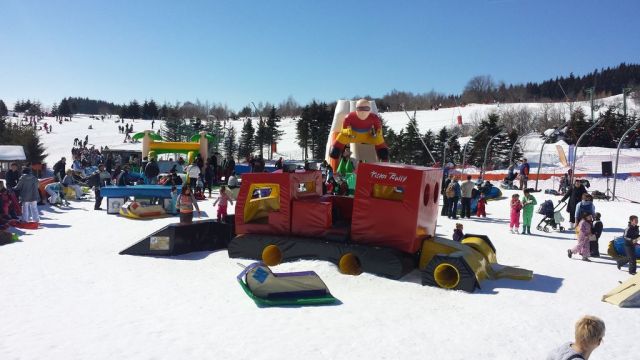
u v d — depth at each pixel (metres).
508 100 129.62
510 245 14.60
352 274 10.66
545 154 54.31
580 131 60.09
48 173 36.25
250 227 11.99
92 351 6.07
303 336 6.79
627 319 8.05
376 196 11.51
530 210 16.62
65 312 7.59
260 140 68.25
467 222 19.19
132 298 8.44
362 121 20.61
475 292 9.48
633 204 22.86
